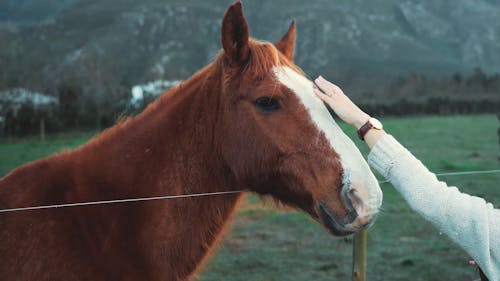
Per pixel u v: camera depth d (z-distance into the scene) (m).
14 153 13.95
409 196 1.72
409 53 116.25
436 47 137.38
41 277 2.08
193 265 2.37
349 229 2.05
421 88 51.12
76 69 32.81
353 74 64.38
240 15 2.23
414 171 1.73
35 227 2.13
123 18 102.50
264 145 2.21
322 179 2.12
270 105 2.21
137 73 41.53
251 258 5.95
